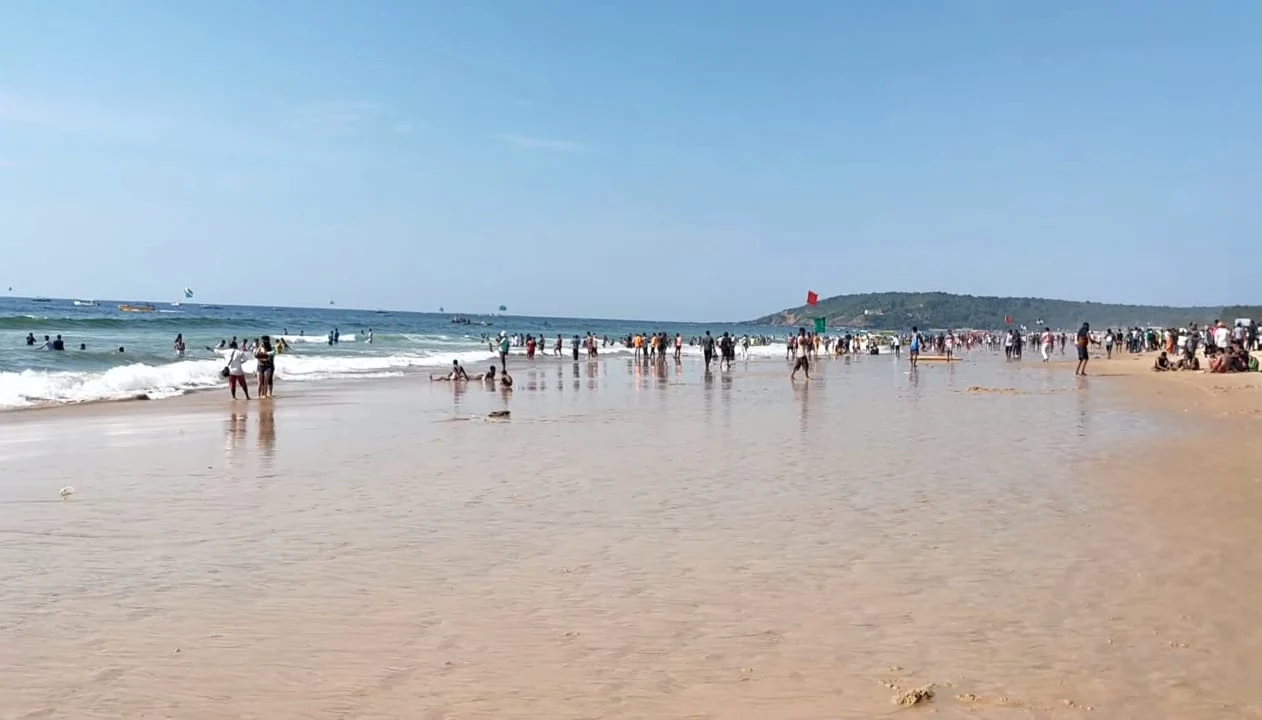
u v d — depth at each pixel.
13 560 7.21
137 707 4.46
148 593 6.34
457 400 24.02
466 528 8.34
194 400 23.91
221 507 9.31
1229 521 8.43
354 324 139.50
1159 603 6.02
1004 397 24.48
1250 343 61.19
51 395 24.12
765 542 7.77
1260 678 4.78
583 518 8.75
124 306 167.75
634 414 19.66
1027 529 8.19
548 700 4.54
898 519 8.64
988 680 4.77
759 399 24.17
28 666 4.98
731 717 4.34
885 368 46.47
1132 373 39.31
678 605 6.05
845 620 5.73
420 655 5.16
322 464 12.26
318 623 5.70
